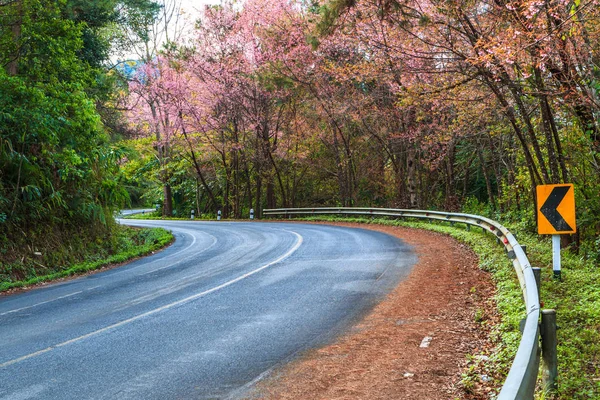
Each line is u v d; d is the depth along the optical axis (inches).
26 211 662.5
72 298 429.4
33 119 616.7
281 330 294.7
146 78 1688.0
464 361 233.6
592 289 361.1
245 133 1640.0
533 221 799.7
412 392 199.5
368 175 1590.8
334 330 291.6
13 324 339.0
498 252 540.1
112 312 359.3
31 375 228.2
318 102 1318.9
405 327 293.6
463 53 563.2
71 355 257.3
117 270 609.3
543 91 475.5
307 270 506.6
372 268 503.5
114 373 227.8
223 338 280.8
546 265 472.4
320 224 1176.2
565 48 435.8
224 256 663.1
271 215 1578.5
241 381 215.0
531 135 561.3
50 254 662.5
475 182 1595.7
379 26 650.8
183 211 2266.2
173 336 287.9
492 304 334.3
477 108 683.4
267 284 440.5
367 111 1189.1
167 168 1946.4
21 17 667.4
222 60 1493.6
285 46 1227.9
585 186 582.6
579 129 566.3
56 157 691.4
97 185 813.2
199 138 1731.1
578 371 210.8
